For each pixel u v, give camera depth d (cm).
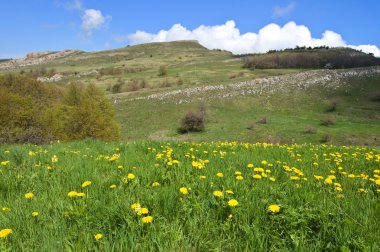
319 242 342
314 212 410
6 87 3994
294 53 13725
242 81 9406
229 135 5447
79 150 995
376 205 453
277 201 444
